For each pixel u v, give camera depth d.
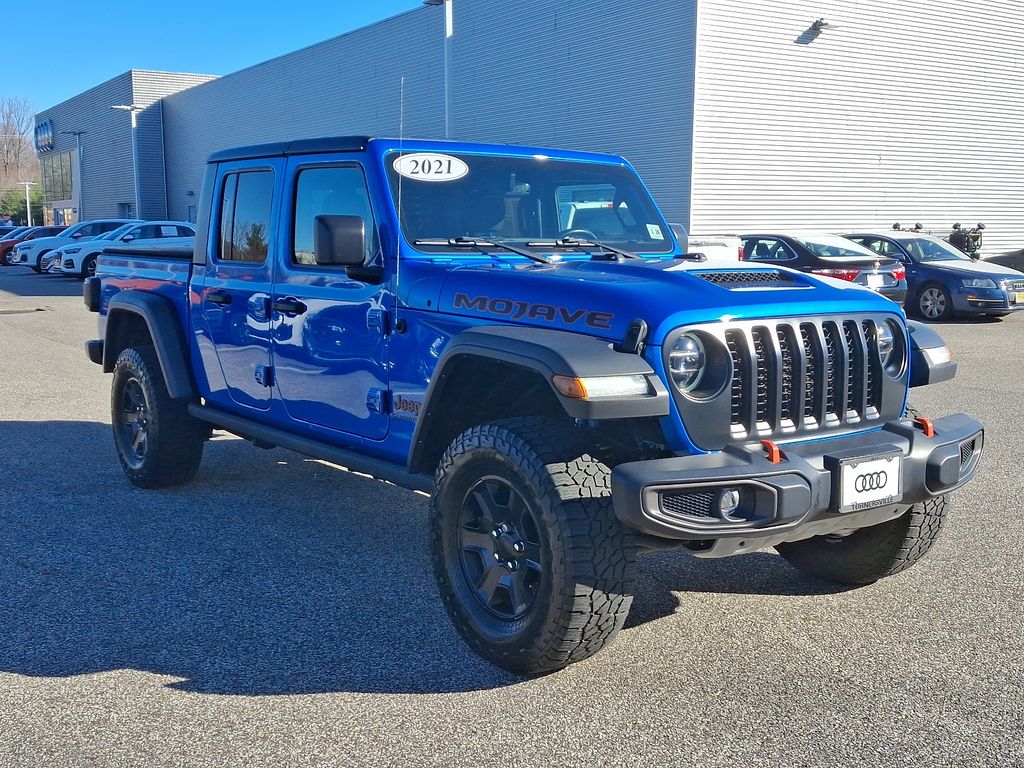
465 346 3.57
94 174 60.72
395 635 3.95
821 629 4.02
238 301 5.16
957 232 22.55
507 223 4.52
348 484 6.29
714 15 21.28
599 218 4.87
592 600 3.28
